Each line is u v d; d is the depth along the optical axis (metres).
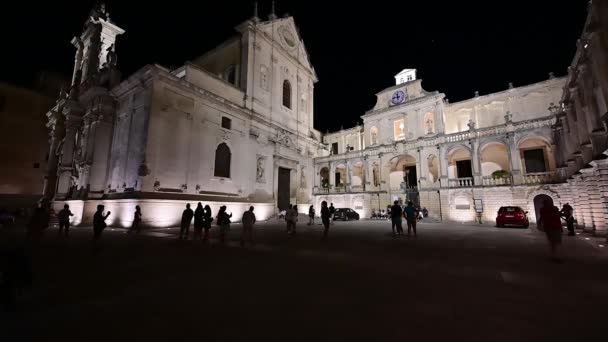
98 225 10.00
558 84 28.27
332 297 5.12
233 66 32.22
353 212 30.50
